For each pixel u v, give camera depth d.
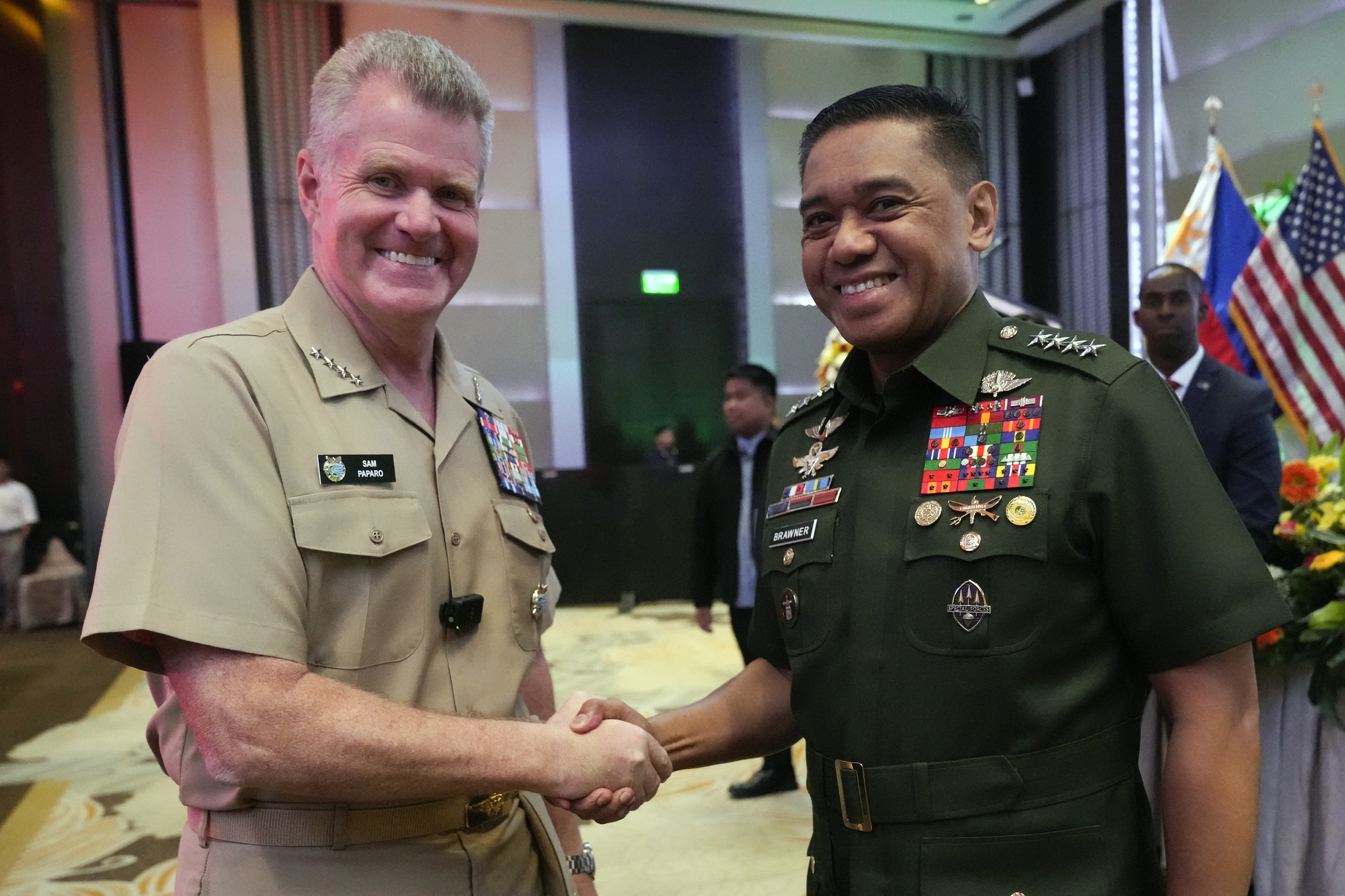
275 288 7.80
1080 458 0.93
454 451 1.12
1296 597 1.85
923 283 1.01
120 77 7.70
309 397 1.00
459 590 1.06
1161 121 7.80
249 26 7.66
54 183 7.58
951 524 0.96
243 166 7.68
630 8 8.15
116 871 2.71
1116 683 0.95
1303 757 1.82
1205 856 0.90
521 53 8.27
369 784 0.87
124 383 7.05
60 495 7.61
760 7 8.26
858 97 1.03
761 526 1.23
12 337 7.52
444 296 1.07
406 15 7.97
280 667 0.88
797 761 3.69
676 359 8.53
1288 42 6.68
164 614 0.85
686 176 8.51
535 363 8.38
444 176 1.04
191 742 0.97
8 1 7.44
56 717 4.46
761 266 8.59
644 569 6.82
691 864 2.71
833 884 1.02
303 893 0.93
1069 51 8.70
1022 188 9.24
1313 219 3.60
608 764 0.98
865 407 1.08
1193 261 4.38
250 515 0.90
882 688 0.97
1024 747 0.91
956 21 8.61
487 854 1.03
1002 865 0.90
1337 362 3.51
